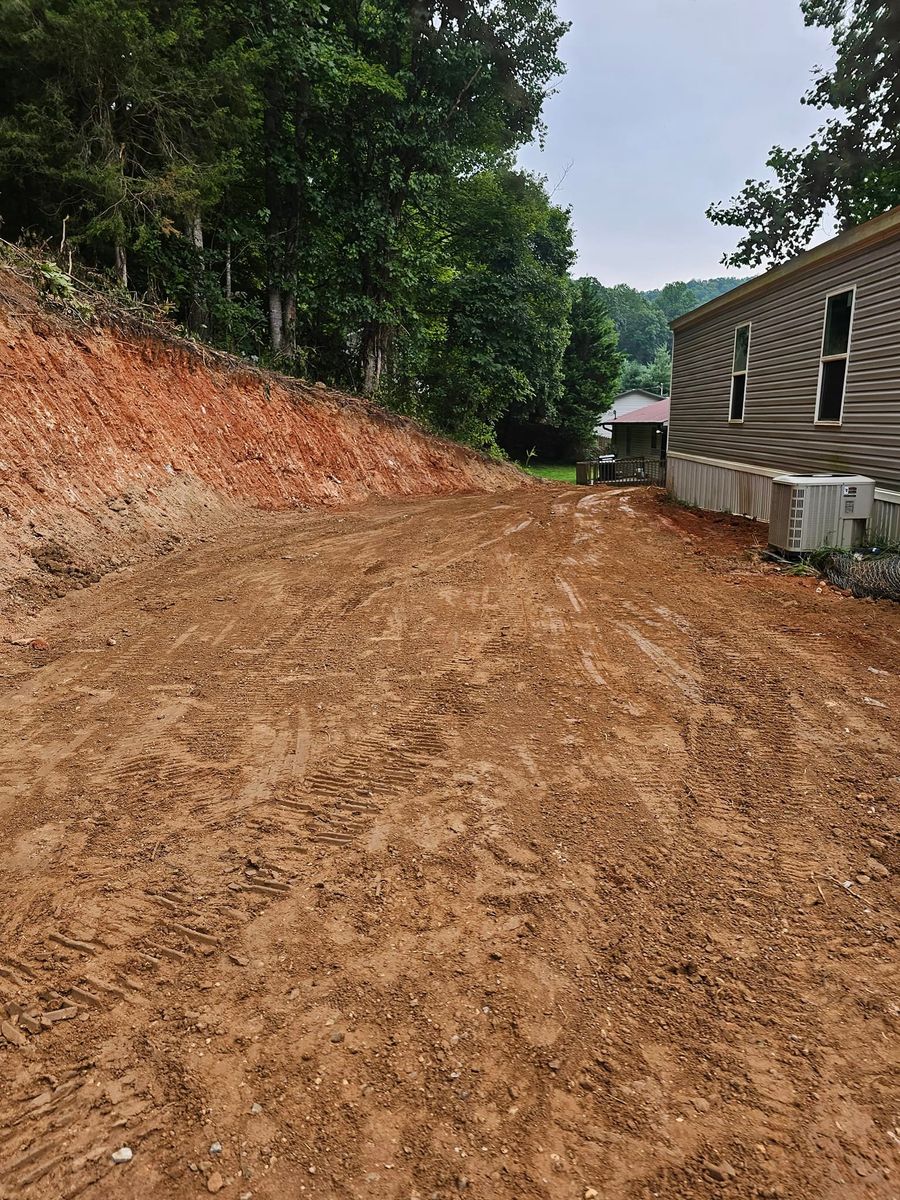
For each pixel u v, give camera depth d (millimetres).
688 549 9172
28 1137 1767
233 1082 1925
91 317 10055
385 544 9516
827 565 7438
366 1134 1794
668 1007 2184
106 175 9984
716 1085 1927
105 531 7965
